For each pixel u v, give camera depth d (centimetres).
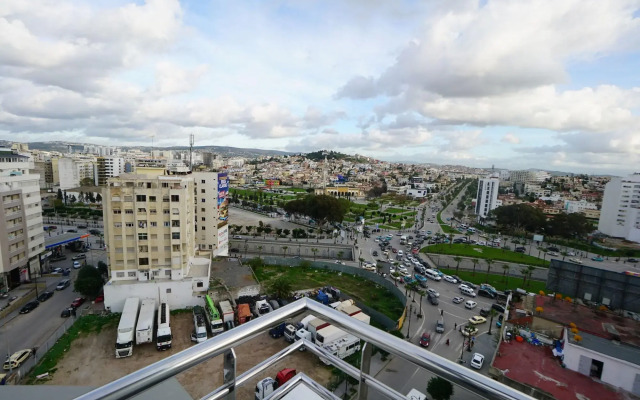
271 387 1583
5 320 2598
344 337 2092
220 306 2614
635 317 2228
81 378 1872
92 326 2422
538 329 2172
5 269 3070
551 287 2369
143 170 3747
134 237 2744
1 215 3048
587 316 2212
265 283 3428
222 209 4200
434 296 3172
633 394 1559
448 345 2422
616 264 5134
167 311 2447
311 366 1955
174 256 2767
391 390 217
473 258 4950
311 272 3912
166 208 2747
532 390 1588
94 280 2889
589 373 1700
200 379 1819
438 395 1595
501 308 3009
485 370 2098
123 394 162
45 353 2095
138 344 2186
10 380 1786
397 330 2553
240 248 5012
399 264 4500
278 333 2317
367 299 3188
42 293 3027
